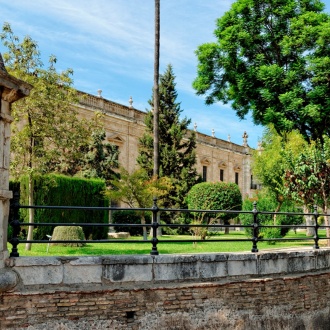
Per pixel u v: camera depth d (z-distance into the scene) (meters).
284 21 20.52
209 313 8.48
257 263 9.33
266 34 20.83
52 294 7.19
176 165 31.94
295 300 9.84
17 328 6.91
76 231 14.53
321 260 10.79
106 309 7.57
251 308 9.03
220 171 52.59
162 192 21.23
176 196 30.53
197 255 8.58
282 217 21.00
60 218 18.30
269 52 21.34
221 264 8.84
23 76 14.44
